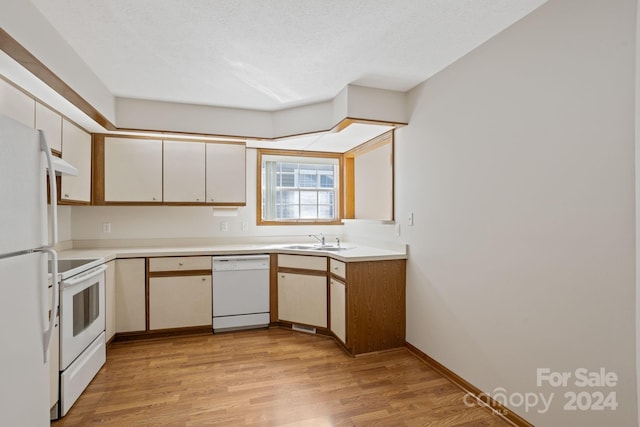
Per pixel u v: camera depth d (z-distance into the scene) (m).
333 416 1.89
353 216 4.23
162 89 2.75
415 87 2.74
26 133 1.22
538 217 1.69
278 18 1.77
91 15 1.73
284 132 3.29
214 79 2.55
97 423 1.81
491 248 1.99
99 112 2.54
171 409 1.95
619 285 1.35
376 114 2.75
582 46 1.48
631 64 1.30
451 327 2.33
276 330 3.34
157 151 3.35
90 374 2.25
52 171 1.37
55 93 2.13
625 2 1.32
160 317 3.07
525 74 1.76
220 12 1.72
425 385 2.24
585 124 1.47
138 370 2.44
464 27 1.87
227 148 3.56
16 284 1.15
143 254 3.02
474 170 2.12
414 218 2.77
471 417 1.89
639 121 1.19
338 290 2.90
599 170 1.42
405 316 2.90
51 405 1.80
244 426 1.79
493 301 1.97
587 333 1.47
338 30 1.89
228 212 3.71
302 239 4.09
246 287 3.31
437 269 2.48
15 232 1.14
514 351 1.83
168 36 1.94
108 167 3.21
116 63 2.28
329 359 2.64
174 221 3.67
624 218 1.33
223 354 2.73
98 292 2.43
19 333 1.16
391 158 3.11
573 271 1.52
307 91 2.81
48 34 1.78
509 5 1.67
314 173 4.19
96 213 3.44
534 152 1.71
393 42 2.03
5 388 1.09
